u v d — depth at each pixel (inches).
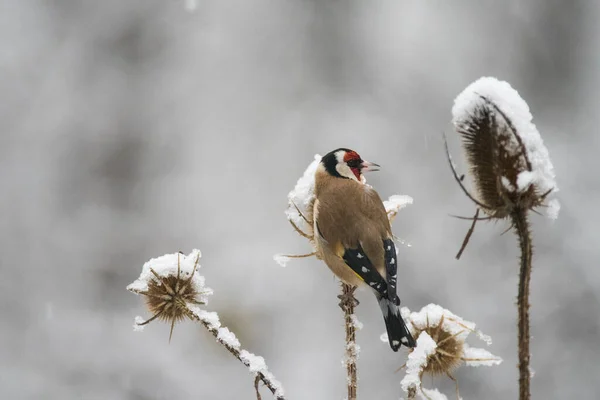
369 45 693.3
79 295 559.5
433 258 542.6
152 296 191.6
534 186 141.4
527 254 138.2
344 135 640.4
